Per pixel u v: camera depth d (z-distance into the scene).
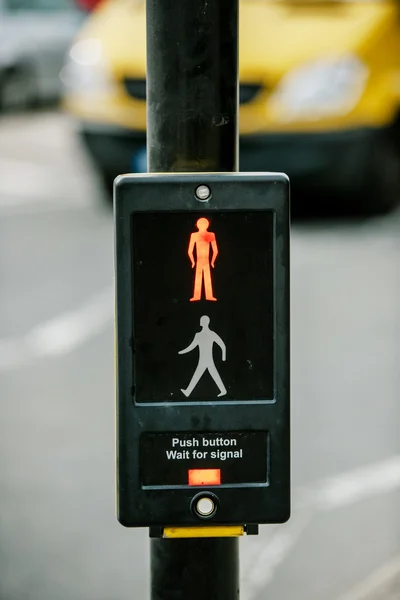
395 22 21.41
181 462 4.29
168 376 4.26
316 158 20.47
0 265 18.67
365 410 12.27
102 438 11.59
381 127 20.80
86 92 21.83
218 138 4.36
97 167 22.11
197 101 4.34
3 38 36.78
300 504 10.12
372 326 15.06
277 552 9.29
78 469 10.84
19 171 28.05
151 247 4.21
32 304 16.55
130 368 4.24
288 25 20.95
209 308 4.24
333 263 18.25
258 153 20.56
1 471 10.80
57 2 38.06
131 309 4.23
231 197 4.20
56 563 9.10
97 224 21.84
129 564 9.09
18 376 13.52
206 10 4.31
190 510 4.29
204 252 4.23
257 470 4.30
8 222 22.14
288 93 20.39
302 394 12.73
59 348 14.62
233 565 4.53
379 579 8.73
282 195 4.21
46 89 37.91
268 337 4.27
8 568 9.02
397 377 13.27
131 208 4.19
